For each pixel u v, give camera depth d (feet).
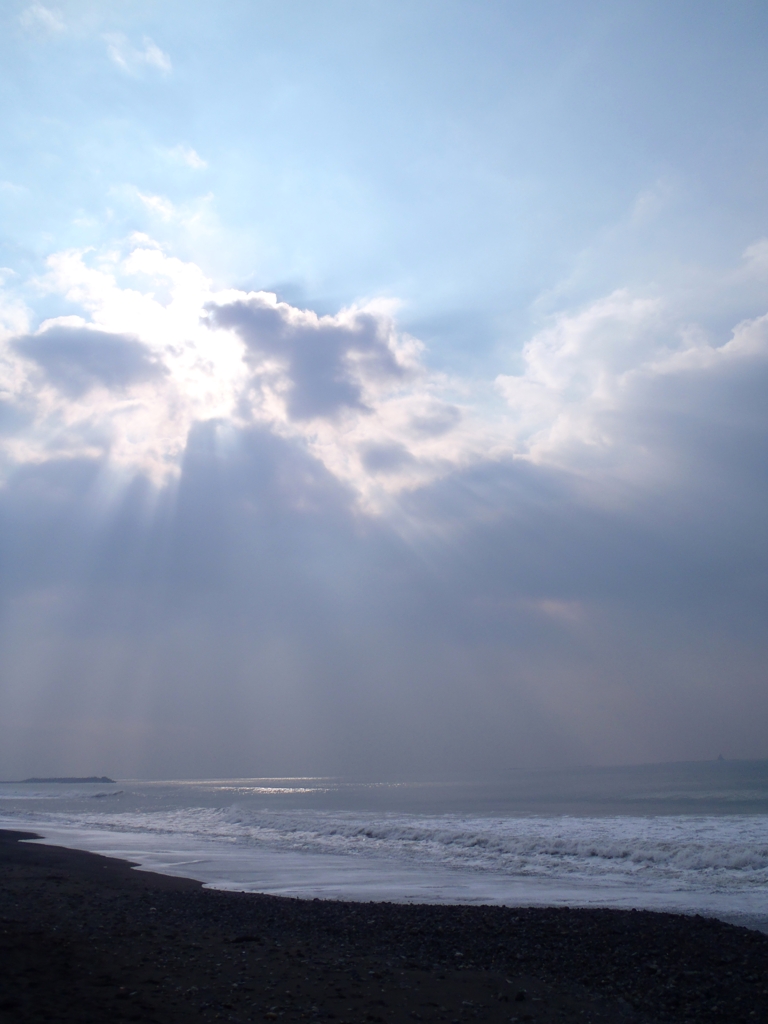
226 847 101.40
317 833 119.65
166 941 40.24
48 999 26.53
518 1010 29.94
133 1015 25.59
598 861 82.53
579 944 42.55
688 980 35.22
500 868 79.41
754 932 45.62
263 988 31.22
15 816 183.01
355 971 35.45
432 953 40.29
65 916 46.93
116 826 140.87
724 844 87.45
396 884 68.69
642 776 448.24
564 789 288.92
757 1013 30.19
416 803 214.69
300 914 51.31
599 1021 28.78
